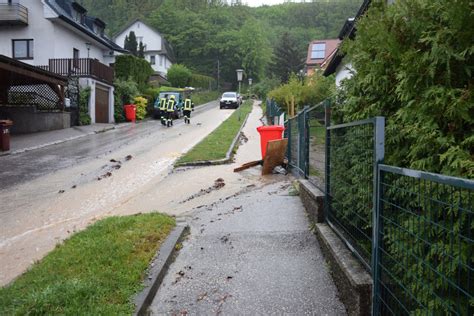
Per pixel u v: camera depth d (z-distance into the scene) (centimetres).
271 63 7738
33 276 454
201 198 890
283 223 650
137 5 9144
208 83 7831
